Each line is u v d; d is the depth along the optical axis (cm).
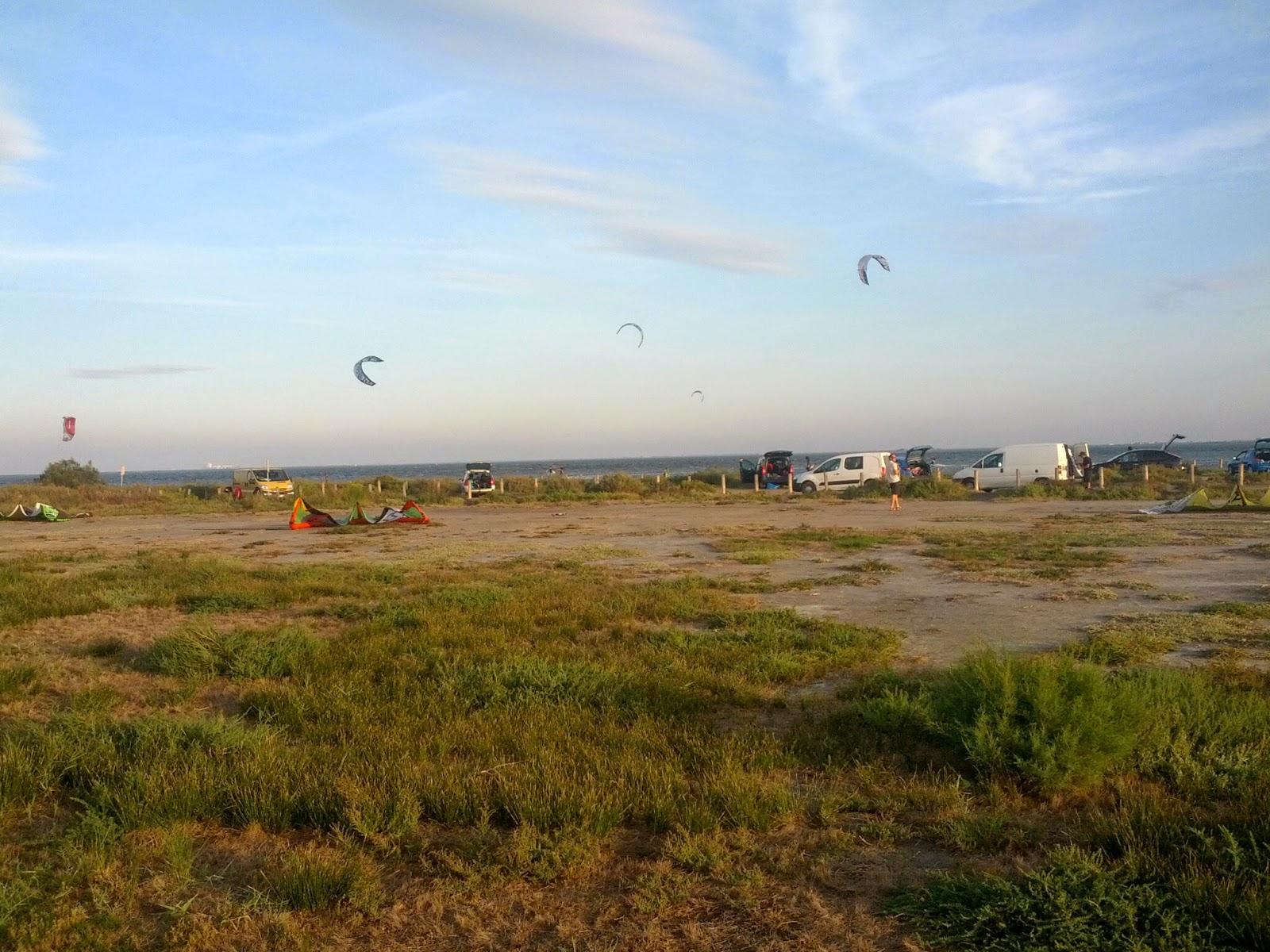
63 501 4181
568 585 1389
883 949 400
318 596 1362
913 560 1708
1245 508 2688
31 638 1061
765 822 514
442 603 1218
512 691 777
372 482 5250
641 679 804
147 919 434
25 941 405
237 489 4672
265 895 452
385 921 432
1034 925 403
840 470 4481
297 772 584
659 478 5069
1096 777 559
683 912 432
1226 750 591
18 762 589
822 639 970
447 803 534
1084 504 3344
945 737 636
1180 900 415
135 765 598
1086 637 993
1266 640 951
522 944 411
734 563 1716
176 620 1170
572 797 527
